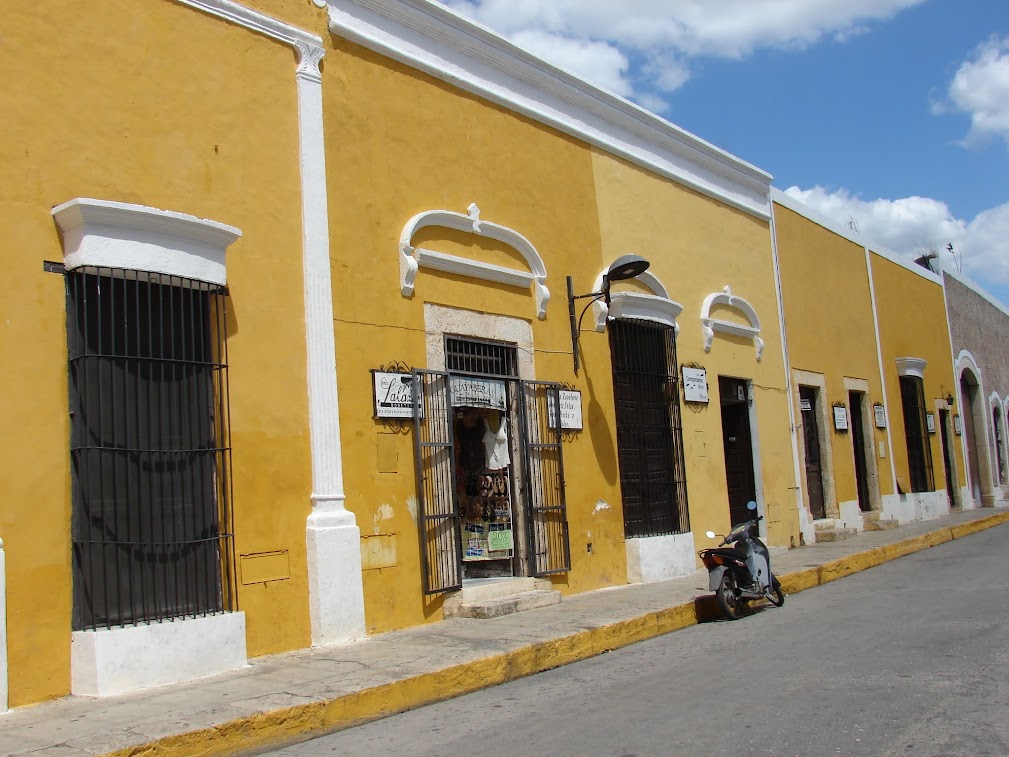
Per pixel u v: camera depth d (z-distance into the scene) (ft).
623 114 43.39
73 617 21.22
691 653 26.40
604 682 23.17
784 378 54.70
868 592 37.09
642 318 41.32
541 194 37.91
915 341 77.30
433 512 30.53
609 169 42.37
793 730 17.42
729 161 51.72
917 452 73.56
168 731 17.47
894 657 23.54
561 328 37.68
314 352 27.37
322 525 26.61
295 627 25.79
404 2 32.30
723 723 18.16
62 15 22.86
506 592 32.63
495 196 35.47
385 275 30.35
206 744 17.61
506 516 34.53
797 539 52.60
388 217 30.81
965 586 36.14
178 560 23.04
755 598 33.68
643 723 18.57
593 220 40.73
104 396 22.16
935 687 20.16
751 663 24.08
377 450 29.07
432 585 30.07
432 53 33.60
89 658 20.79
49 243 21.81
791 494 53.06
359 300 29.30
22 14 22.09
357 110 30.32
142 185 23.91
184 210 24.76
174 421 23.39
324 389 27.45
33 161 21.81
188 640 22.44
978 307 95.76
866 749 16.08
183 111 25.13
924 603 32.58
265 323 26.27
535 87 38.50
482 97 35.58
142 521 22.49
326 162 28.91
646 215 44.45
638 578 38.91
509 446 34.73
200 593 23.50
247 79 26.94
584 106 41.16
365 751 18.04
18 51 21.90
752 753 16.15
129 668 21.21
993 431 94.22
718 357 48.21
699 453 44.83
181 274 23.35
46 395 21.29
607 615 30.07
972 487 86.84
